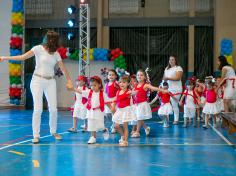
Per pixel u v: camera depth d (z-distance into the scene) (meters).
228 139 6.69
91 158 4.89
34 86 6.16
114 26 15.97
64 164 4.52
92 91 6.27
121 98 6.08
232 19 14.99
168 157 4.98
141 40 15.95
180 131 7.94
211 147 5.81
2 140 6.57
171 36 15.79
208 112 8.54
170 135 7.26
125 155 5.11
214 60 15.20
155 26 15.76
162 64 15.84
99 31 15.85
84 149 5.59
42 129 8.21
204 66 15.59
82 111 7.60
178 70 8.84
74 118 7.67
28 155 5.10
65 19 16.11
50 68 6.21
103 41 16.05
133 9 16.03
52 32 6.08
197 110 10.16
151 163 4.59
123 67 14.73
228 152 5.37
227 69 8.77
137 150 5.52
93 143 6.16
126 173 4.06
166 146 5.90
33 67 15.49
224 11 15.04
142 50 15.94
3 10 15.82
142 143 6.21
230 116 6.75
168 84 8.94
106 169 4.25
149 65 15.86
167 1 15.85
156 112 13.52
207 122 8.53
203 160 4.79
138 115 7.05
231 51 14.54
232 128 6.79
